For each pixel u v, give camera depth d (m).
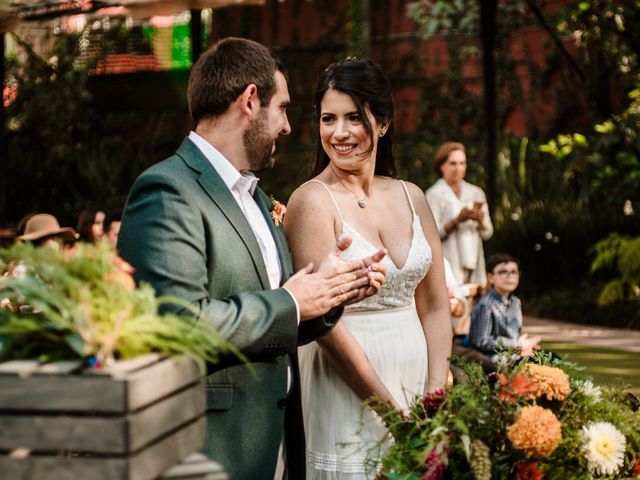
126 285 1.92
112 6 7.89
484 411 2.57
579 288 11.61
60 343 1.87
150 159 15.34
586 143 11.92
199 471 1.85
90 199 14.56
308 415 3.24
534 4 9.67
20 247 1.87
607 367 7.56
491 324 5.68
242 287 2.65
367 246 3.18
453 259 7.05
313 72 15.68
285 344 2.55
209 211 2.62
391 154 3.40
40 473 1.72
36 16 8.45
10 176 14.75
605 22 11.29
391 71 15.18
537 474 2.55
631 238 11.38
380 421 3.10
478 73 14.58
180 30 16.05
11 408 1.74
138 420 1.74
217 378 2.62
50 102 15.67
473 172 13.78
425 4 13.53
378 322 3.18
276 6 15.91
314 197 3.21
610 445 2.71
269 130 2.75
